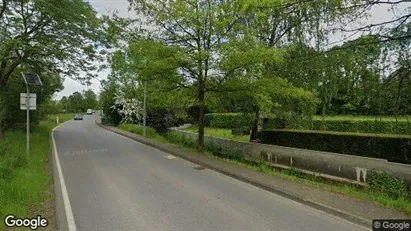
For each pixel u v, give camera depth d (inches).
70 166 447.2
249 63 498.9
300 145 633.0
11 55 697.0
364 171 388.8
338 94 452.4
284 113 596.4
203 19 521.7
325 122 754.2
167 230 214.5
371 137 500.1
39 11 658.2
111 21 559.5
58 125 1756.9
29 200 267.6
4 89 799.7
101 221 230.1
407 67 290.2
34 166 419.5
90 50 749.3
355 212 243.9
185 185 343.3
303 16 479.2
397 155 459.2
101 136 1006.4
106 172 406.6
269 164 528.4
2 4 631.2
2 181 287.7
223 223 228.2
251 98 554.9
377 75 307.7
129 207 262.7
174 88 591.2
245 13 488.7
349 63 331.0
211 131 1262.3
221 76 553.9
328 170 434.3
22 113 900.6
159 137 930.7
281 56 484.4
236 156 594.6
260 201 285.6
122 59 593.9
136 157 544.1
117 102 1574.8
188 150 615.8
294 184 336.2
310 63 414.9
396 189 350.6
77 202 274.8
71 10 647.1
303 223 230.4
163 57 521.0
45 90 1002.1
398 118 311.4
